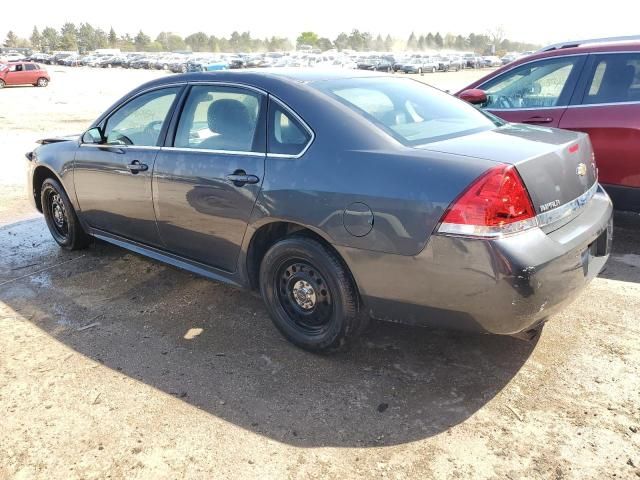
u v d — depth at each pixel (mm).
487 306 2619
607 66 5023
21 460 2543
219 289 4332
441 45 188000
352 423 2748
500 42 162375
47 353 3453
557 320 3641
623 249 4895
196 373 3205
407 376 3109
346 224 2889
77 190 4711
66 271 4793
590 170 3322
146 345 3527
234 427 2740
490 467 2439
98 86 33781
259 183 3252
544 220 2734
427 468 2445
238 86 3564
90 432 2719
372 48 180625
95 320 3879
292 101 3270
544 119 5266
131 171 4082
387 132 3025
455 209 2596
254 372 3199
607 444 2545
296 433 2688
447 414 2789
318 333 3279
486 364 3191
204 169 3559
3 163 10039
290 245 3188
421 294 2771
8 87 33062
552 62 5371
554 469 2414
